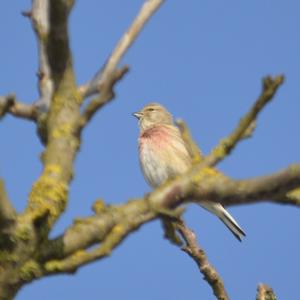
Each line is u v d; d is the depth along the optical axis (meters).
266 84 4.74
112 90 5.23
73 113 5.48
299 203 4.94
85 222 4.80
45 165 5.34
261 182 4.41
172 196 4.72
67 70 5.45
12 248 4.68
